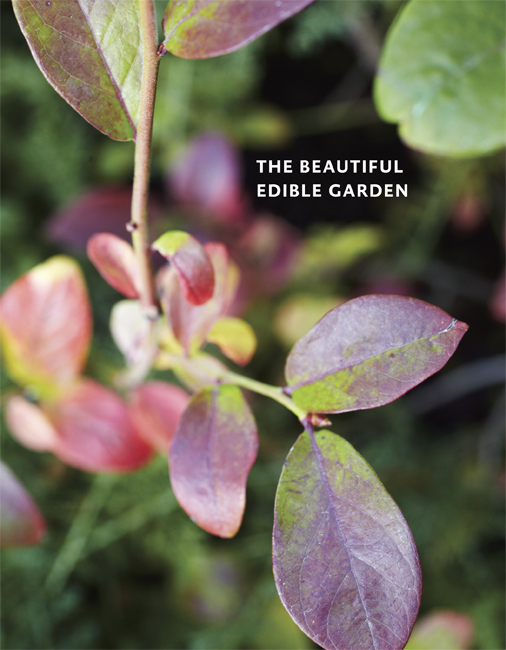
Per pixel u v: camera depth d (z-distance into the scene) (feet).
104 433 1.11
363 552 0.72
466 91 0.92
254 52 1.98
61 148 1.94
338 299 1.93
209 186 1.85
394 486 1.88
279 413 1.93
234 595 1.64
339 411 0.76
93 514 1.61
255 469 1.80
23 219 1.97
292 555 0.72
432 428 2.26
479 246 2.40
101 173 2.06
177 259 0.78
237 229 1.89
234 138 2.08
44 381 1.11
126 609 1.72
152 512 1.63
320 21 1.82
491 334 2.34
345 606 0.72
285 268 1.90
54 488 1.72
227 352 0.93
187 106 1.97
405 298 0.74
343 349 0.75
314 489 0.74
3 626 1.58
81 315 1.10
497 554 2.01
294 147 2.26
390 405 2.05
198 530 1.71
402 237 2.27
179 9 0.71
